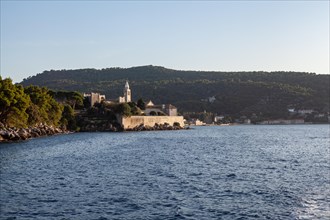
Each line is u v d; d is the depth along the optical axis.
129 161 81.06
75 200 44.44
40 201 43.88
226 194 47.94
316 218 37.84
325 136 194.00
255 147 122.25
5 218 37.41
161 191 49.50
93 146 121.00
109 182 55.62
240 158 88.06
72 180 57.12
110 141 145.38
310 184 54.00
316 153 101.88
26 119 150.75
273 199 45.19
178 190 50.19
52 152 99.12
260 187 52.09
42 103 183.25
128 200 44.62
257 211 40.34
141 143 137.12
